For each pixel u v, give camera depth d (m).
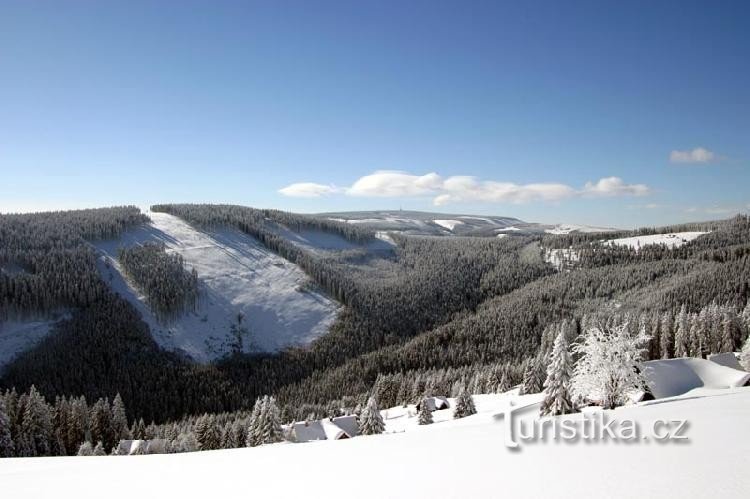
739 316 106.56
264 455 19.73
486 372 121.12
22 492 13.98
